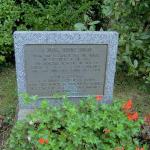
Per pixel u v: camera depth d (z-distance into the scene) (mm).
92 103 1717
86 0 2525
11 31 2402
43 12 2439
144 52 2133
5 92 2287
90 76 1915
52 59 1855
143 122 1703
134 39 2082
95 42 1831
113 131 1610
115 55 1875
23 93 1742
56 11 2430
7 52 2453
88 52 1854
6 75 2484
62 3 2424
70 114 1612
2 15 2389
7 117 2027
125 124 1650
